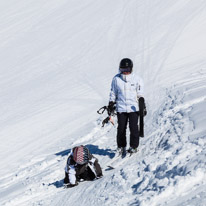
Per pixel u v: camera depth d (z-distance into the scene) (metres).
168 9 61.72
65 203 17.27
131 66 19.77
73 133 32.31
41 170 25.08
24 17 82.38
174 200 12.41
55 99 42.66
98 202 15.34
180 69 38.91
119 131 20.64
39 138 33.88
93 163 18.91
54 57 58.78
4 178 26.84
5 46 69.94
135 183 15.60
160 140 20.28
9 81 54.22
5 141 35.03
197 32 49.84
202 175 12.98
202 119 18.89
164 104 27.42
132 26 60.59
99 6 75.19
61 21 74.19
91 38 61.62
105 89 42.00
